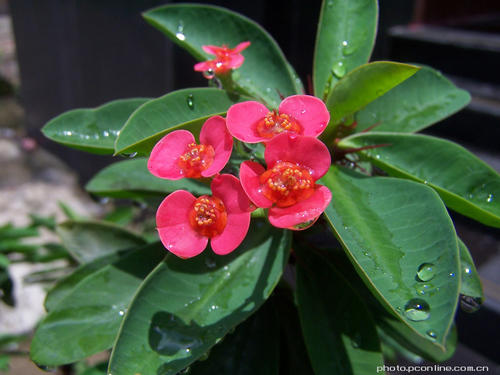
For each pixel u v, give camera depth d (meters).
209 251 0.15
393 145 0.16
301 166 0.12
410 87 0.19
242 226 0.12
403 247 0.13
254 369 0.16
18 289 0.44
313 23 0.45
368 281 0.11
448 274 0.12
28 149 0.69
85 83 0.55
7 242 0.31
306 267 0.17
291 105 0.13
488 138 0.42
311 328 0.16
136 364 0.12
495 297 0.34
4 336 0.32
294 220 0.11
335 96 0.14
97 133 0.17
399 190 0.14
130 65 0.48
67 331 0.16
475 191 0.15
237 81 0.18
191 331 0.13
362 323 0.16
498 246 0.39
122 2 0.46
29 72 0.67
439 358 0.19
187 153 0.13
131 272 0.17
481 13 0.53
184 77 0.44
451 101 0.19
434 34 0.46
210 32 0.19
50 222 0.33
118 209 0.33
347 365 0.15
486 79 0.44
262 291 0.14
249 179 0.12
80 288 0.16
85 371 0.24
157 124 0.14
